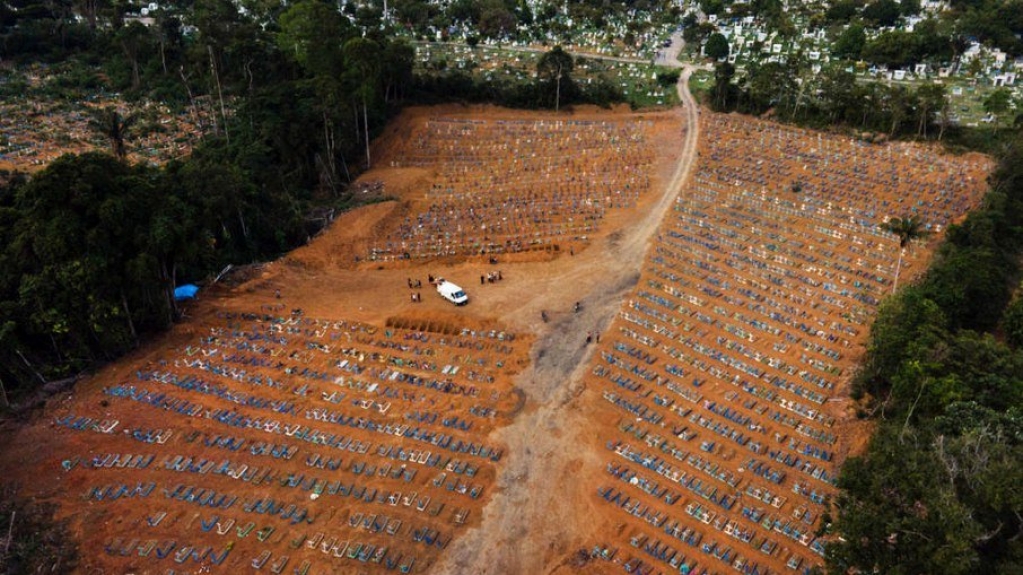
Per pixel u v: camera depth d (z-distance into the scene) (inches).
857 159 4667.8
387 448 2292.1
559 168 4739.2
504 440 2352.4
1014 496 1379.2
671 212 4055.1
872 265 3462.1
